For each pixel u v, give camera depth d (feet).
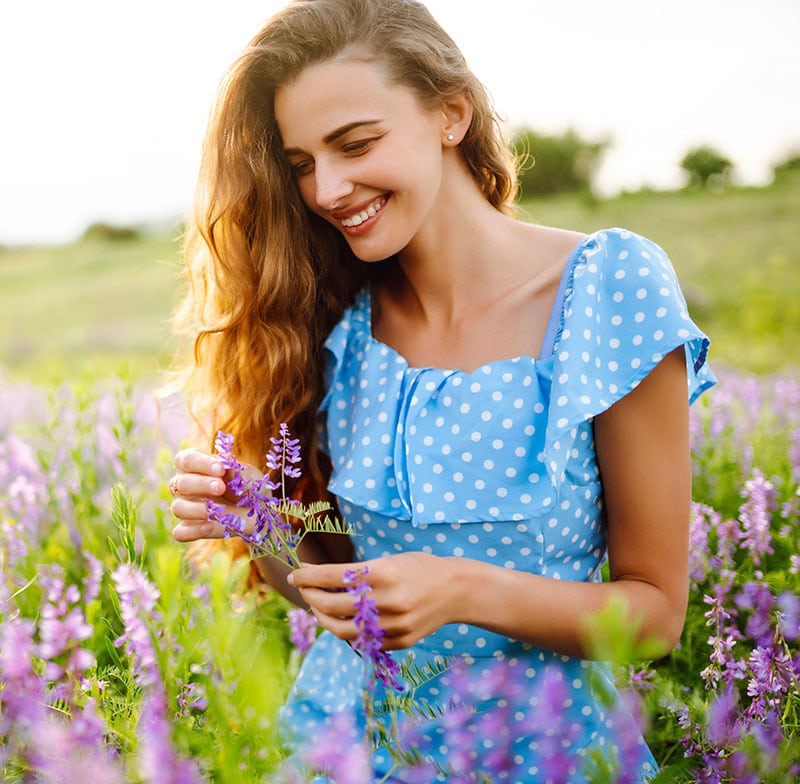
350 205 6.27
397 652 6.54
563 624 5.71
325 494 7.57
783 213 72.95
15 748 4.57
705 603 7.33
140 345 52.42
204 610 5.19
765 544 7.64
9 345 55.77
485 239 6.67
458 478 6.26
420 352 6.84
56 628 4.72
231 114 6.94
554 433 5.92
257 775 4.39
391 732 4.85
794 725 5.39
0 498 9.77
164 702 4.74
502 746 5.48
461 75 6.49
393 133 6.14
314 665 7.29
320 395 7.50
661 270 6.35
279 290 7.24
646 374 6.13
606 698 4.14
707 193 88.12
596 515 6.58
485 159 6.86
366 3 6.19
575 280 6.28
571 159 102.01
